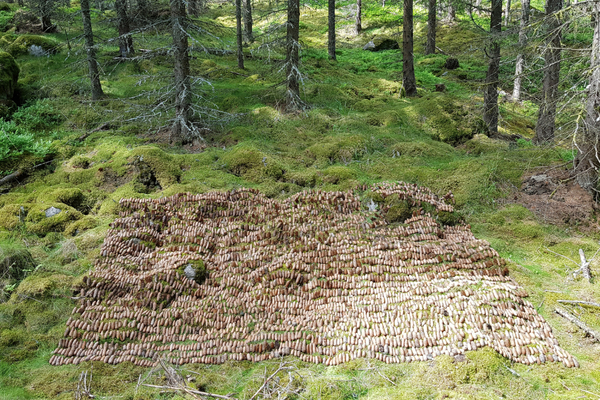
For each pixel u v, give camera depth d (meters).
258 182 8.07
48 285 5.26
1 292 5.19
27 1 18.02
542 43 7.36
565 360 4.51
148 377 4.44
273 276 5.75
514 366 4.49
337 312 5.26
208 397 4.19
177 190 7.53
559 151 8.63
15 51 13.51
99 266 5.82
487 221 7.24
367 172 8.41
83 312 5.09
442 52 21.41
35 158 8.30
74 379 4.36
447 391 4.14
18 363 4.50
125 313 5.09
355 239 6.52
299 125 10.34
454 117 10.87
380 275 5.85
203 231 6.58
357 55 20.11
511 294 5.41
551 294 5.57
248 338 4.89
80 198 7.40
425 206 7.14
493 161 8.45
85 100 11.14
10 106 10.44
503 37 9.07
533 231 6.88
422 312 5.13
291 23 10.61
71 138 9.39
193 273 5.61
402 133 10.30
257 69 15.05
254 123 10.28
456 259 6.15
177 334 4.94
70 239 6.29
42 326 4.91
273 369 4.54
